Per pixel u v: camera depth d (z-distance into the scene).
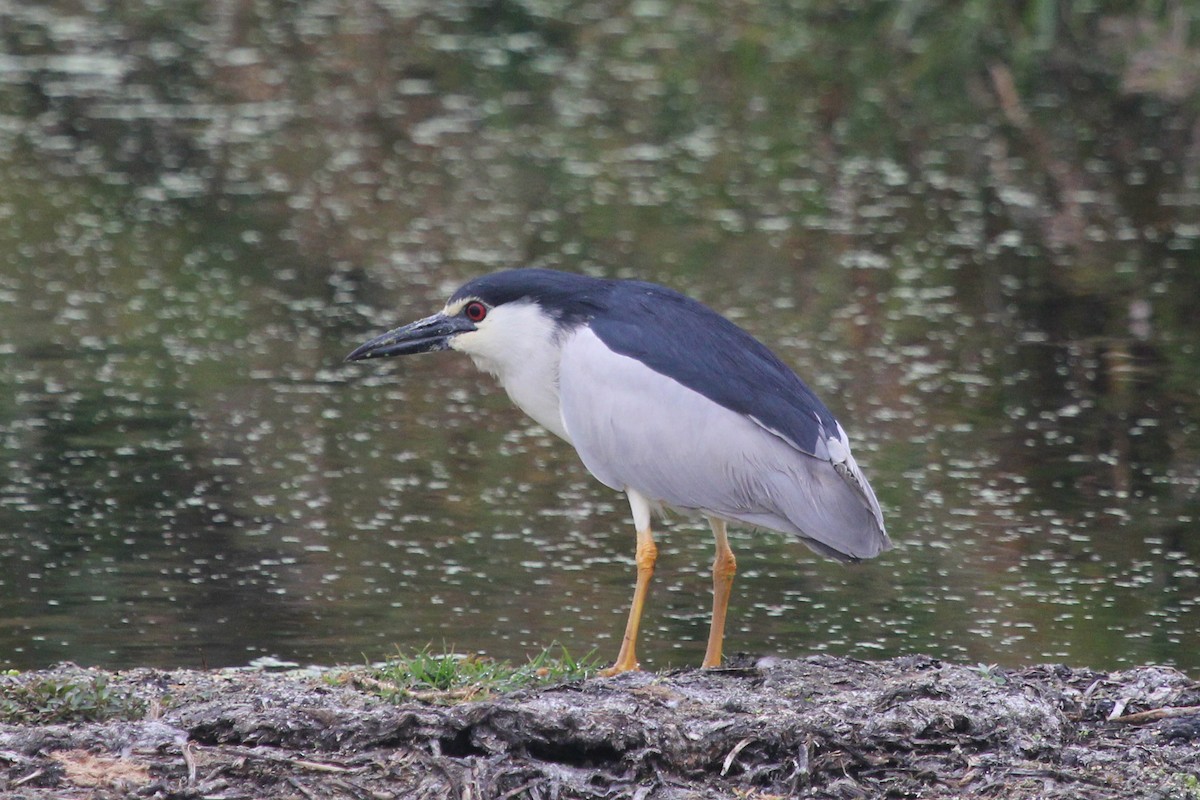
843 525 8.71
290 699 7.44
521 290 9.18
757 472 8.70
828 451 8.75
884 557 11.65
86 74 26.86
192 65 27.58
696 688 7.68
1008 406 14.59
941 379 15.21
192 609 10.52
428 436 14.12
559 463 13.57
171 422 14.22
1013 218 20.27
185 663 9.63
